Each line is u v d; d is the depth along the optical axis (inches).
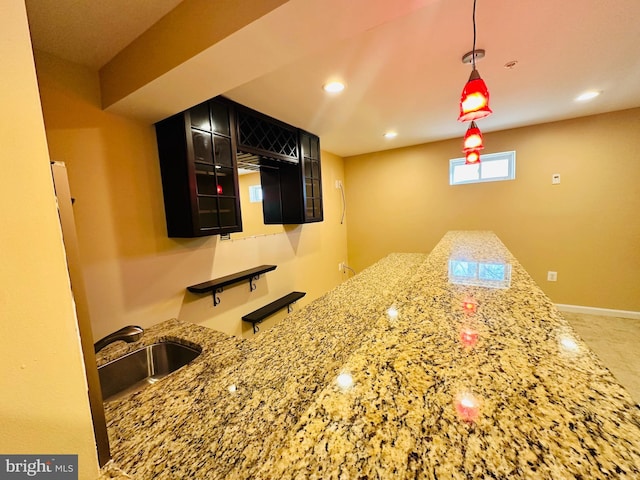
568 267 128.5
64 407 16.0
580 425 14.8
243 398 34.4
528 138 129.6
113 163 63.8
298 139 116.5
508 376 19.6
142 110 63.0
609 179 117.6
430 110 99.1
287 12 36.6
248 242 103.2
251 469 24.8
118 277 64.8
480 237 100.2
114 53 56.5
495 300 35.8
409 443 14.8
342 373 21.4
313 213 127.6
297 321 54.4
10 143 13.9
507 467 12.8
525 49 63.8
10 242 13.9
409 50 61.9
